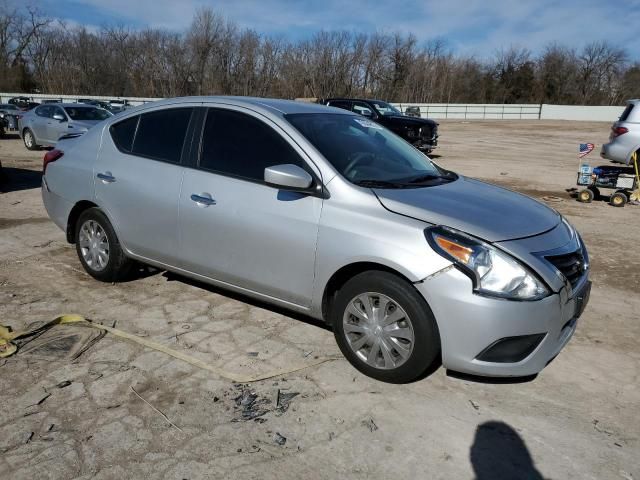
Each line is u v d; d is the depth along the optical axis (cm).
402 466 263
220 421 292
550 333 304
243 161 384
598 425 301
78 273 513
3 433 278
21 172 1163
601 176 1002
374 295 326
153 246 434
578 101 7262
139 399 310
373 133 432
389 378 329
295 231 348
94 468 255
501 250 299
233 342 382
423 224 312
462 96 6994
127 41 5944
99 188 461
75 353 359
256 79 5834
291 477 253
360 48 6100
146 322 411
